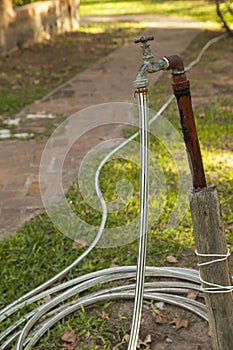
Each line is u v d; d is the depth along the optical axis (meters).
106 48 13.57
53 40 14.71
